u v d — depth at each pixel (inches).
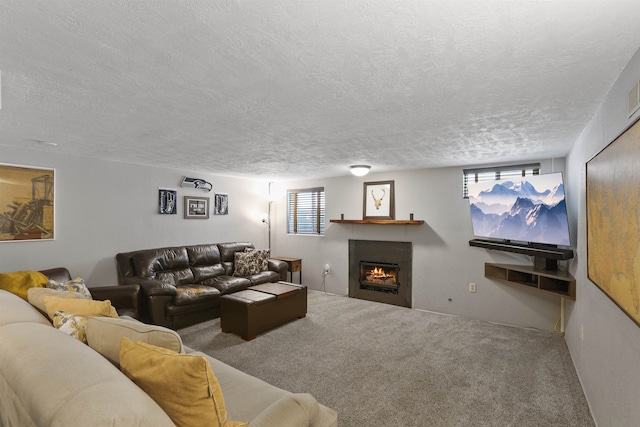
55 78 67.0
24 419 42.3
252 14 45.5
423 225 193.5
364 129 106.7
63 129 107.5
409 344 137.3
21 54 56.8
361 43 53.6
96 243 161.6
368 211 214.7
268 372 112.3
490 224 157.5
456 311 181.2
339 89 73.4
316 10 44.7
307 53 57.0
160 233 190.5
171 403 41.6
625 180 59.2
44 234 143.5
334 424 60.5
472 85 71.1
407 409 90.9
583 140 105.7
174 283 178.4
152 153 149.2
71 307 73.7
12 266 134.6
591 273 88.0
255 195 251.8
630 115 58.9
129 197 175.3
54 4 42.8
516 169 166.4
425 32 50.3
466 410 90.6
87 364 42.4
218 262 210.4
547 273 137.3
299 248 249.0
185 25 48.3
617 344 68.1
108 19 46.5
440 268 187.0
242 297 150.3
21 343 50.4
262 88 72.9
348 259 223.8
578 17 46.1
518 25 48.3
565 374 111.4
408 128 105.3
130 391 37.5
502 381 106.4
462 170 181.3
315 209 244.2
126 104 82.9
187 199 204.7
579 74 65.5
